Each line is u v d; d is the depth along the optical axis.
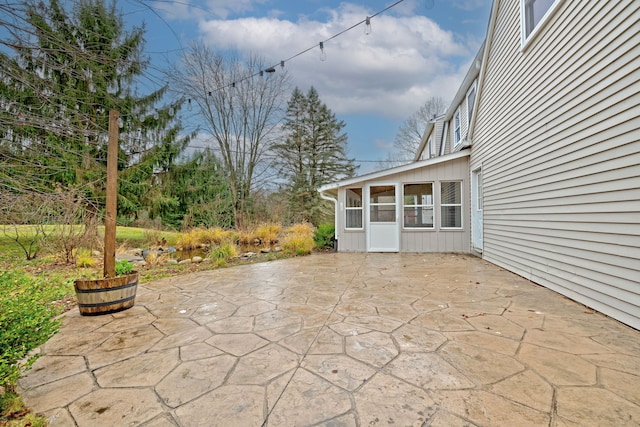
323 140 22.12
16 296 2.41
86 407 1.85
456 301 3.89
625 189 3.01
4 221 5.04
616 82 3.12
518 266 5.44
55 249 8.09
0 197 3.51
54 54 2.79
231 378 2.15
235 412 1.77
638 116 2.86
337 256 8.40
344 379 2.09
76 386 2.10
